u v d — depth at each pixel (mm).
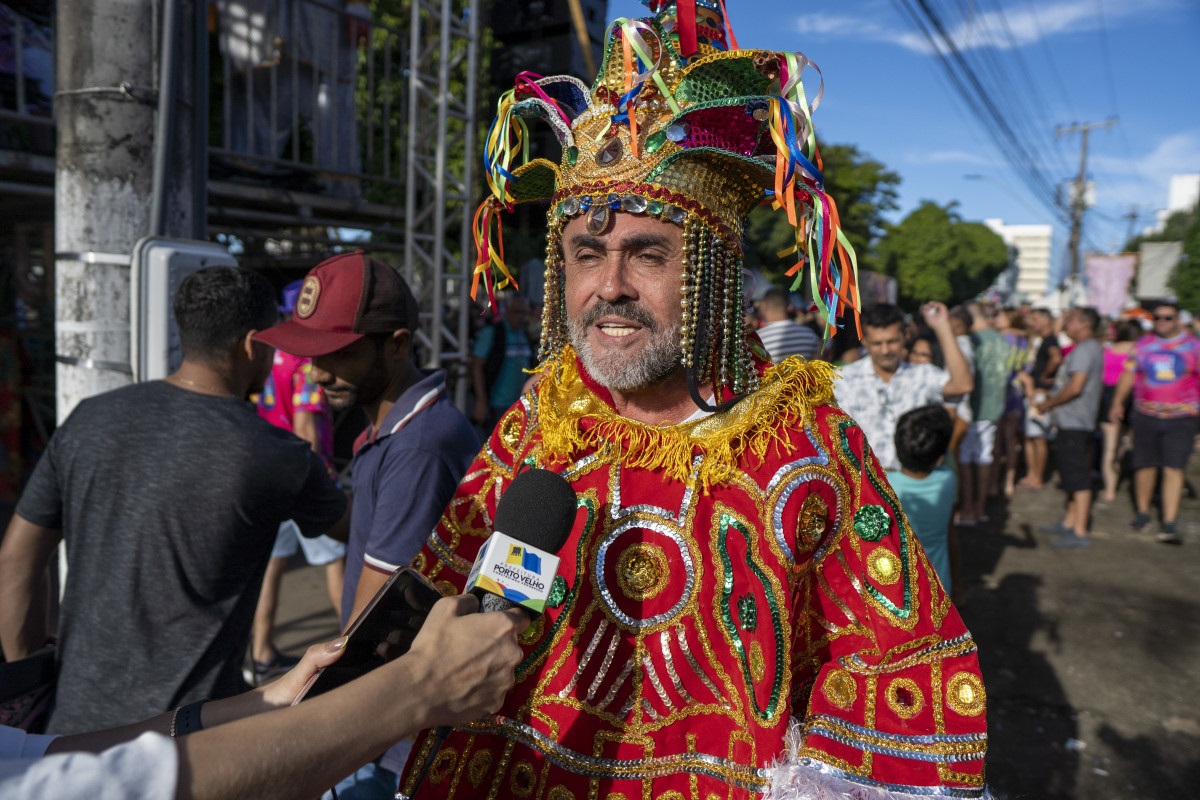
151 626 1677
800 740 984
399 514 1663
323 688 1009
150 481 1685
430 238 6969
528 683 1095
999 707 3641
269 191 5766
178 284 2322
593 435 1121
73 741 985
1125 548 6035
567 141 1093
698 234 1052
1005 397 6668
